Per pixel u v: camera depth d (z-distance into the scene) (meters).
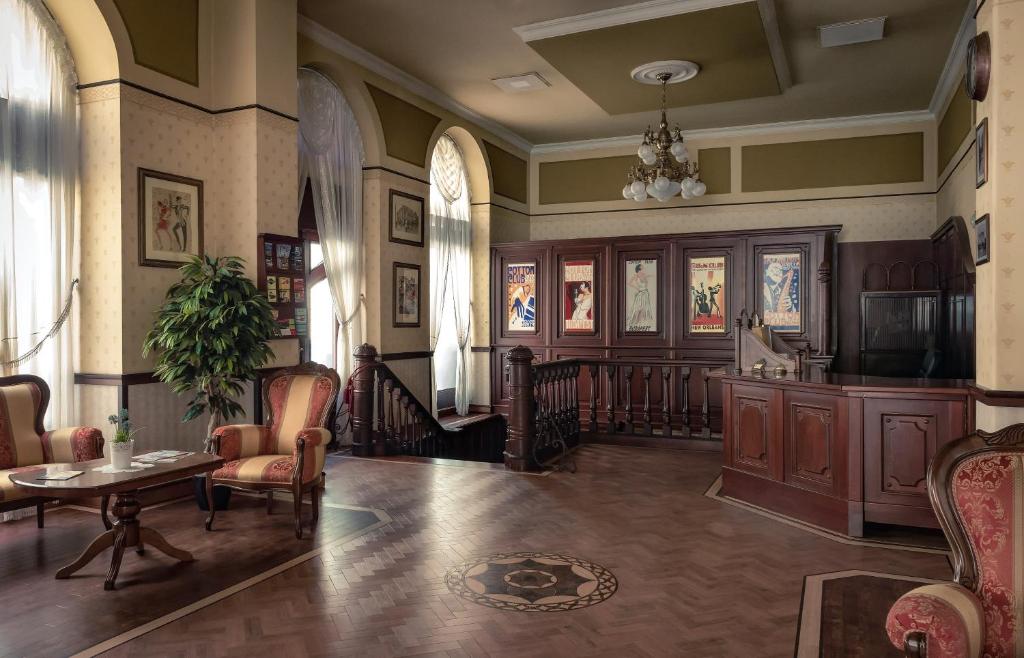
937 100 9.25
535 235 12.01
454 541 4.55
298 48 7.00
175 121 5.75
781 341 6.90
